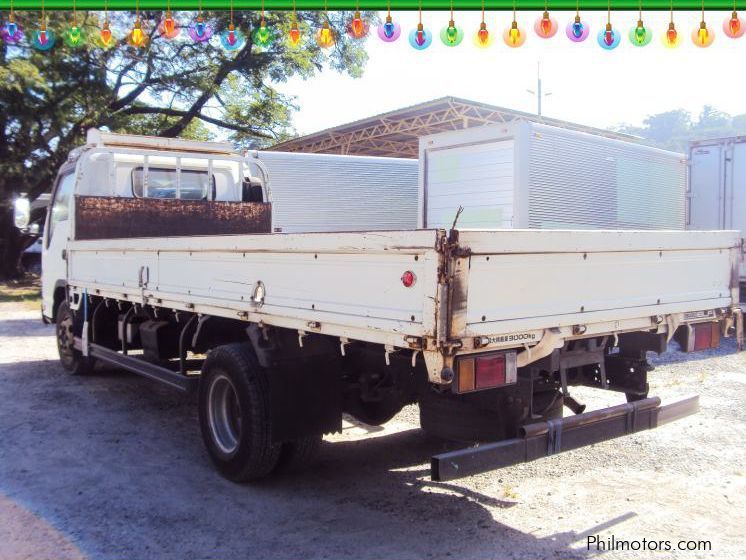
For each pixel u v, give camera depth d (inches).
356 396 186.5
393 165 520.1
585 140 333.7
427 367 126.7
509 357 136.6
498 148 313.1
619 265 161.3
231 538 151.6
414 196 528.1
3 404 271.6
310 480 188.7
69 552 143.9
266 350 170.7
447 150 338.6
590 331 155.6
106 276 266.2
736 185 478.3
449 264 124.2
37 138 786.2
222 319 199.8
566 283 148.3
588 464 201.8
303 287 156.8
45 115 760.3
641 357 191.5
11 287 852.6
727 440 224.5
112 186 306.3
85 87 789.9
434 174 344.5
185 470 196.2
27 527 156.0
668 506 170.2
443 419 167.9
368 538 151.9
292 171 482.9
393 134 723.4
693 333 185.6
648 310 168.7
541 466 200.2
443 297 123.6
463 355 129.7
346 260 144.3
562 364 169.0
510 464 146.1
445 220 338.6
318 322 152.5
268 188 337.4
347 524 159.5
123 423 245.1
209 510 167.2
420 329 126.5
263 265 169.9
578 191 328.2
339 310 146.4
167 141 321.4
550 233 142.4
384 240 133.5
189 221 307.0
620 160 356.5
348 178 503.2
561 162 320.2
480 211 321.1
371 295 138.3
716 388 297.4
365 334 140.8
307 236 153.4
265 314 169.3
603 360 181.9
